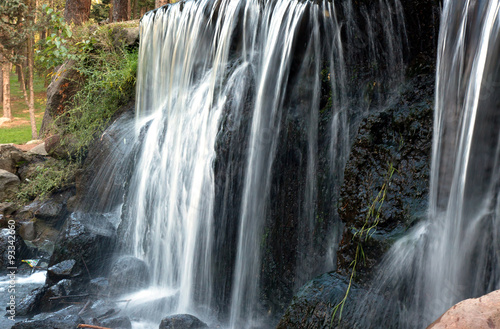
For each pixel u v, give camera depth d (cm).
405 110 331
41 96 3425
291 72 449
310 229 434
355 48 410
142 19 771
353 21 395
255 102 478
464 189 269
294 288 437
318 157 436
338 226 413
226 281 489
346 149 417
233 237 484
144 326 470
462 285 272
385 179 319
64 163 939
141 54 766
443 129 289
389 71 385
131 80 850
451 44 287
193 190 538
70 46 1046
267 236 459
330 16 409
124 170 764
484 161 262
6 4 1825
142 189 653
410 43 363
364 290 303
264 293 457
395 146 325
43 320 428
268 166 462
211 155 515
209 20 580
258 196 467
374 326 289
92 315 462
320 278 327
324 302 307
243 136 477
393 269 292
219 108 517
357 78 415
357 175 338
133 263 562
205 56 595
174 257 560
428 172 298
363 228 314
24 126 2705
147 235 620
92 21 1150
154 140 657
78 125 923
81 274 575
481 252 265
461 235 272
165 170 609
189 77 614
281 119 457
